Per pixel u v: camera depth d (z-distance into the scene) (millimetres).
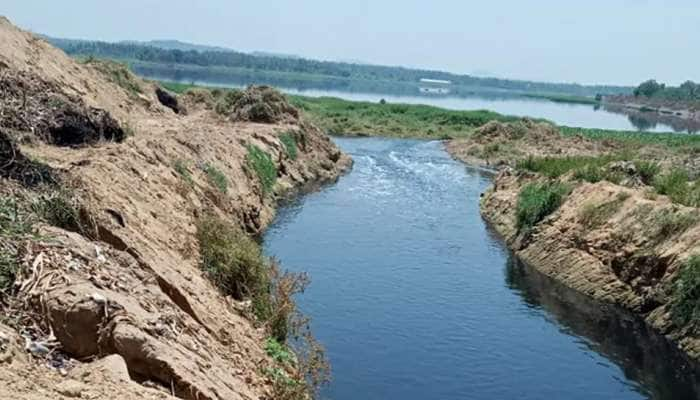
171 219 13227
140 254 9414
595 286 17719
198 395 6512
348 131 56406
